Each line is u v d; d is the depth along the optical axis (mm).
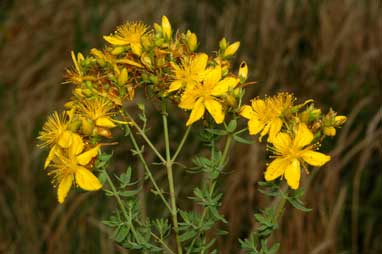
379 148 4539
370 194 4602
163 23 2377
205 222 2322
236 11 5520
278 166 2184
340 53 5258
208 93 2262
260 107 2270
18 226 4566
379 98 4973
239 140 2295
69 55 5770
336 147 4527
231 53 2430
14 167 4836
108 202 4453
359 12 5395
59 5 6102
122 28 2467
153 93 2373
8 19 6305
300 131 2172
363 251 4426
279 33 5344
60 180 2256
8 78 5750
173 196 2314
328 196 4395
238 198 4402
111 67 2354
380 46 5262
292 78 5188
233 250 4316
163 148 4711
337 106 5012
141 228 2359
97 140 2230
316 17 5434
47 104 5336
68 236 4379
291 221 4223
